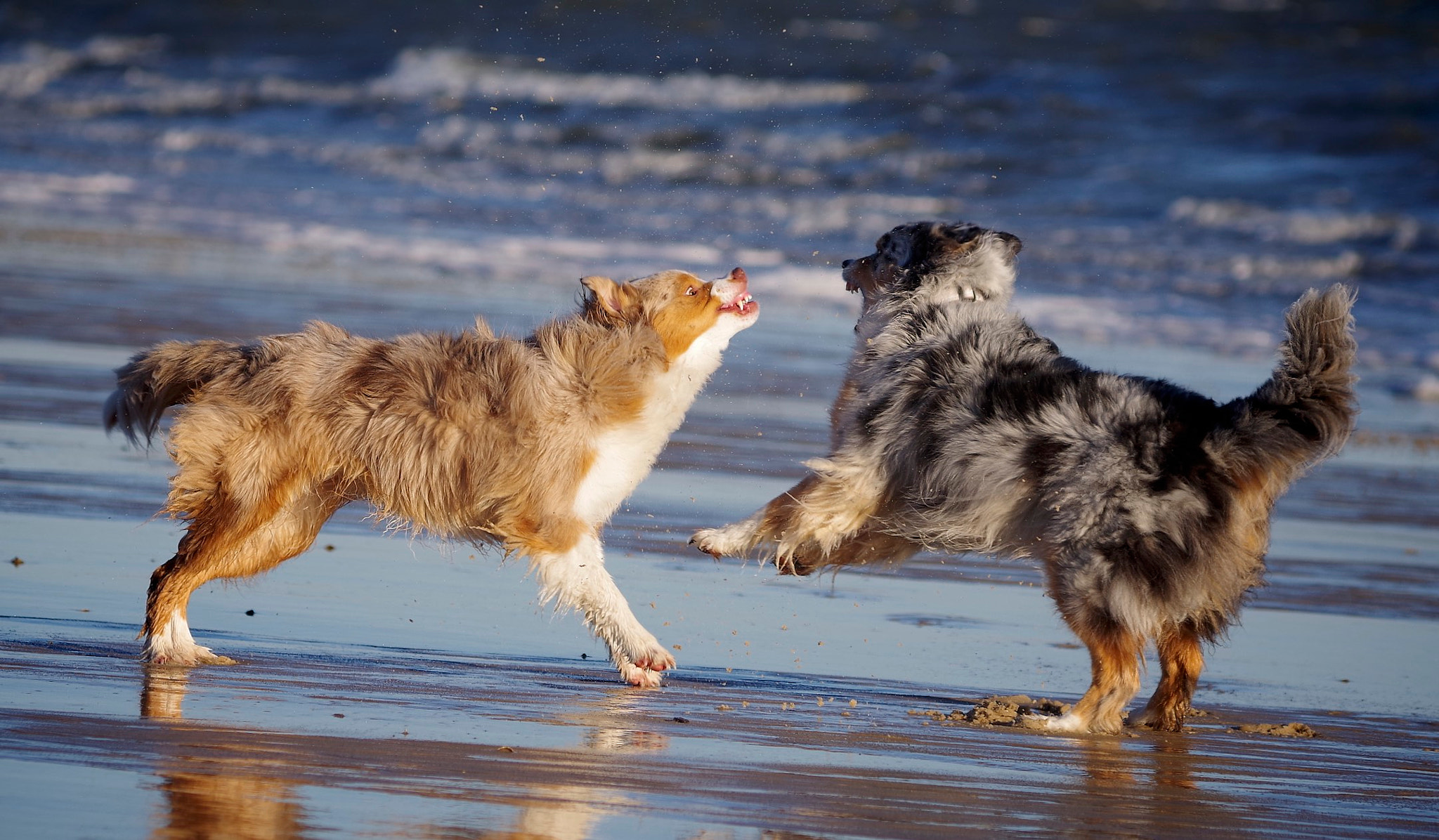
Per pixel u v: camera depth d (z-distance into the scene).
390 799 6.31
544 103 47.12
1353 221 31.42
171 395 9.64
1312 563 13.80
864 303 11.41
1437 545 14.52
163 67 58.06
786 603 11.91
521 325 21.16
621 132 42.94
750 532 10.39
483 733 7.67
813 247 30.53
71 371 17.75
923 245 10.73
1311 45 48.47
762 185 37.22
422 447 9.20
